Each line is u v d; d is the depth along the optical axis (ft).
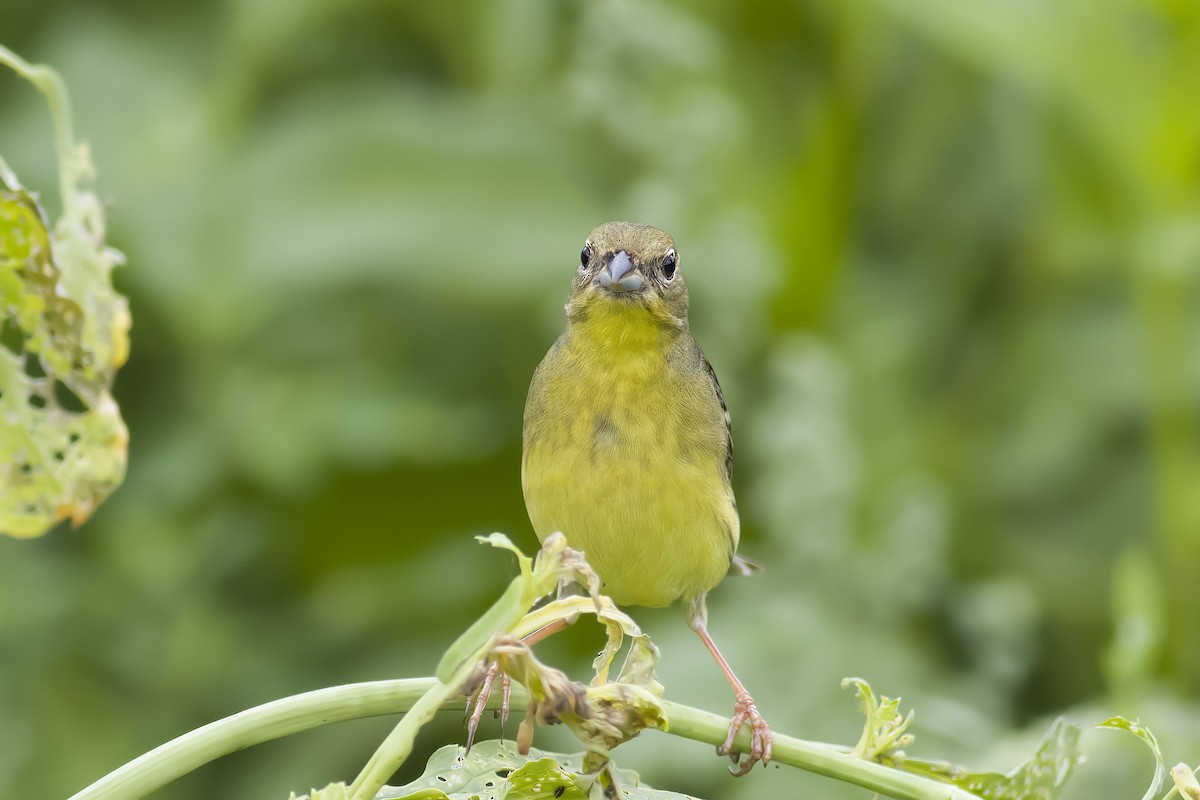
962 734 30.50
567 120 38.96
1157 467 36.94
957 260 42.98
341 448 37.17
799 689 33.01
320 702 15.05
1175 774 16.29
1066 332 41.75
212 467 37.40
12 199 15.92
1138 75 38.06
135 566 36.37
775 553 35.29
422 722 14.57
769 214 40.16
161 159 39.45
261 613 37.32
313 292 38.22
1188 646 35.47
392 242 37.93
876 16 40.52
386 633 37.32
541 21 41.22
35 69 16.08
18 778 34.17
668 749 32.37
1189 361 39.06
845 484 33.88
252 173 38.86
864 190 43.78
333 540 38.17
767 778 32.14
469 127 39.11
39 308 16.24
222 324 37.93
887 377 40.63
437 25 41.70
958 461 40.68
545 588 14.60
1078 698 38.60
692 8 42.86
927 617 34.53
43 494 16.37
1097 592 39.17
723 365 35.91
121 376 38.37
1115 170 38.60
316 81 41.24
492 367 38.65
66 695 35.29
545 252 38.17
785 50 43.06
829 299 39.96
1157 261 36.63
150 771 14.71
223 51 41.34
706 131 36.09
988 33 38.01
